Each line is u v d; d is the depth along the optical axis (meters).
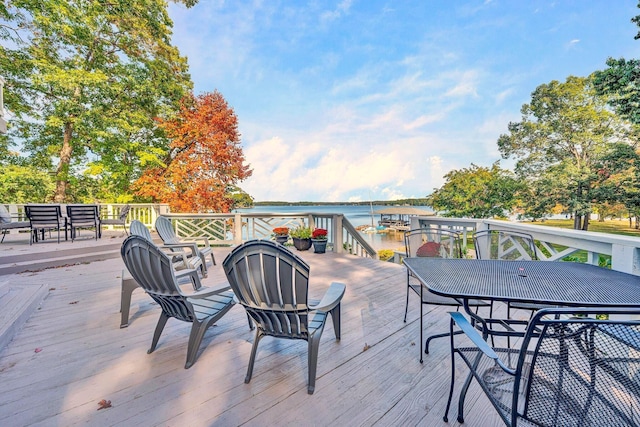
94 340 2.11
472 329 1.17
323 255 5.59
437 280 1.62
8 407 1.39
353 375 1.70
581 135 14.04
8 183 9.23
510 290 1.43
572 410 0.86
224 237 6.96
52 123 9.36
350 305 2.85
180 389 1.55
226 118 10.97
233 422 1.32
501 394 1.08
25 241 5.97
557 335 0.86
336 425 1.31
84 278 3.87
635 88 8.84
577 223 14.47
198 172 10.59
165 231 4.36
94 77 9.24
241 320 2.49
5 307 2.49
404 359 1.88
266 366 1.79
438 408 1.43
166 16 10.94
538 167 15.73
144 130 11.86
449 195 16.64
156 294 1.84
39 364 1.78
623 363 0.84
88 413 1.36
